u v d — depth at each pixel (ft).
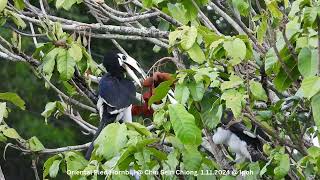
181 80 29.94
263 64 33.40
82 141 74.74
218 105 30.89
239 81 30.40
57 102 41.75
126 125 27.99
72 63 36.78
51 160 32.04
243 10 33.96
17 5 41.04
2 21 39.19
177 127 27.61
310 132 33.68
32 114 74.18
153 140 27.81
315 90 27.25
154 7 43.11
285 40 30.35
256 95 30.73
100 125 41.47
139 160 27.61
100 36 42.98
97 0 43.73
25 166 79.51
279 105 32.32
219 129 39.17
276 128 32.81
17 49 40.09
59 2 39.24
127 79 43.50
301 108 33.27
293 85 35.29
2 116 34.71
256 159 38.22
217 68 32.60
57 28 37.96
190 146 29.12
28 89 74.08
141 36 43.70
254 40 35.63
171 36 31.45
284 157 30.50
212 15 62.75
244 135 38.86
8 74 73.87
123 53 45.27
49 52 36.99
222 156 33.17
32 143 38.78
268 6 32.78
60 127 74.79
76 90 42.06
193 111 31.35
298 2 30.01
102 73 47.19
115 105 41.52
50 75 37.37
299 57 29.37
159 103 33.22
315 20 29.27
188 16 34.91
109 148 27.17
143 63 70.95
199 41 31.60
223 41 30.68
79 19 61.31
